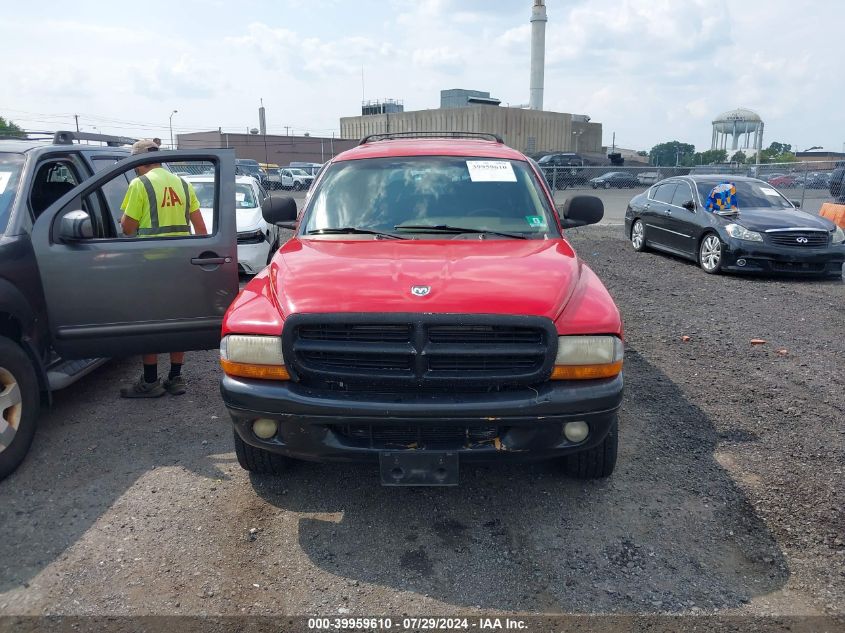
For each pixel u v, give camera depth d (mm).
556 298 3225
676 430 4602
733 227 10680
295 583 3000
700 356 6328
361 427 3217
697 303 8711
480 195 4387
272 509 3605
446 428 3182
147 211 4926
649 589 2959
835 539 3320
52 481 3904
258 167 33156
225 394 3287
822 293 9516
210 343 4699
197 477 3953
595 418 3189
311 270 3477
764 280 10570
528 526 3447
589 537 3350
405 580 3021
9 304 3992
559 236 4203
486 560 3166
